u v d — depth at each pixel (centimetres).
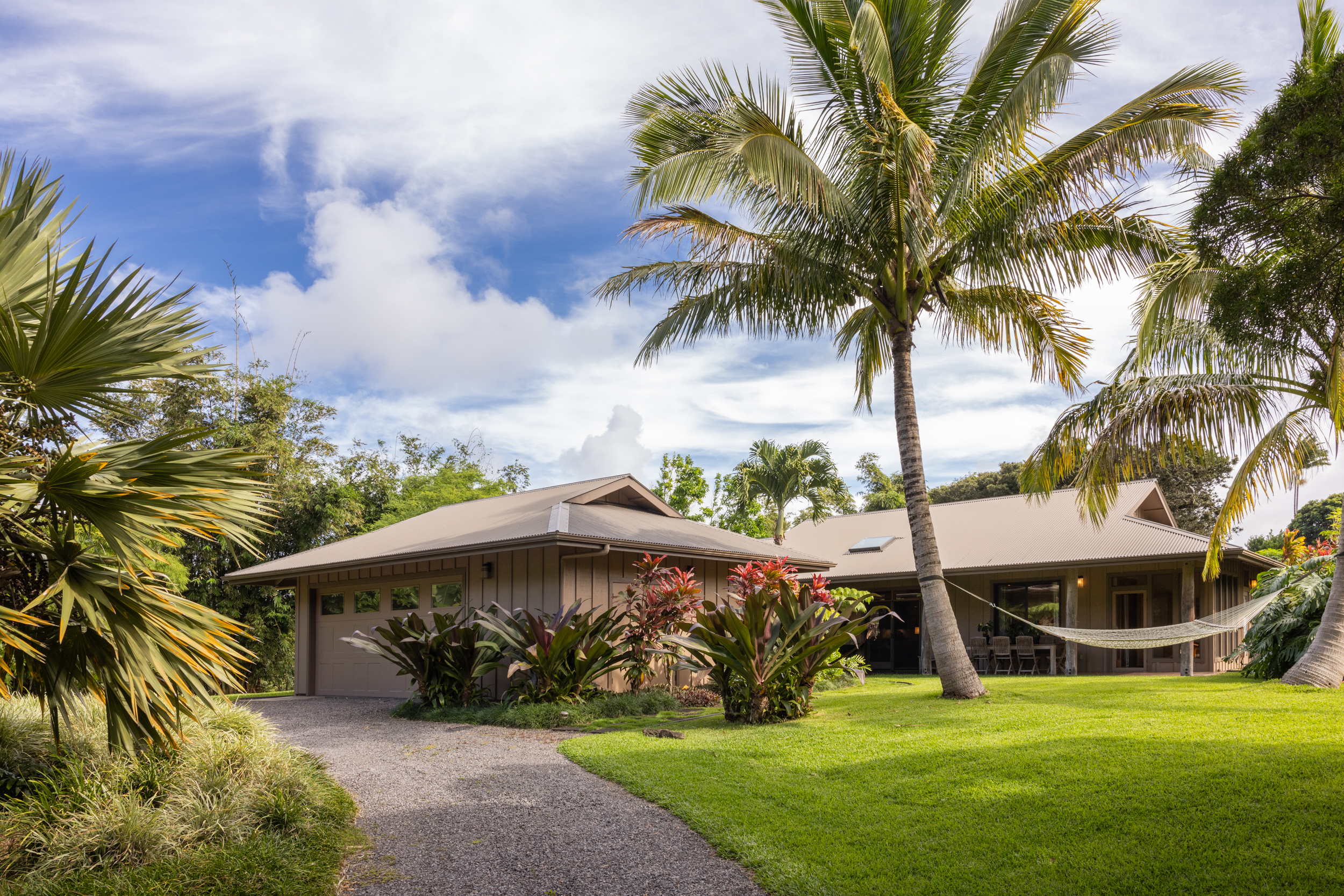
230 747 529
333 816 508
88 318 453
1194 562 1520
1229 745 568
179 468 455
